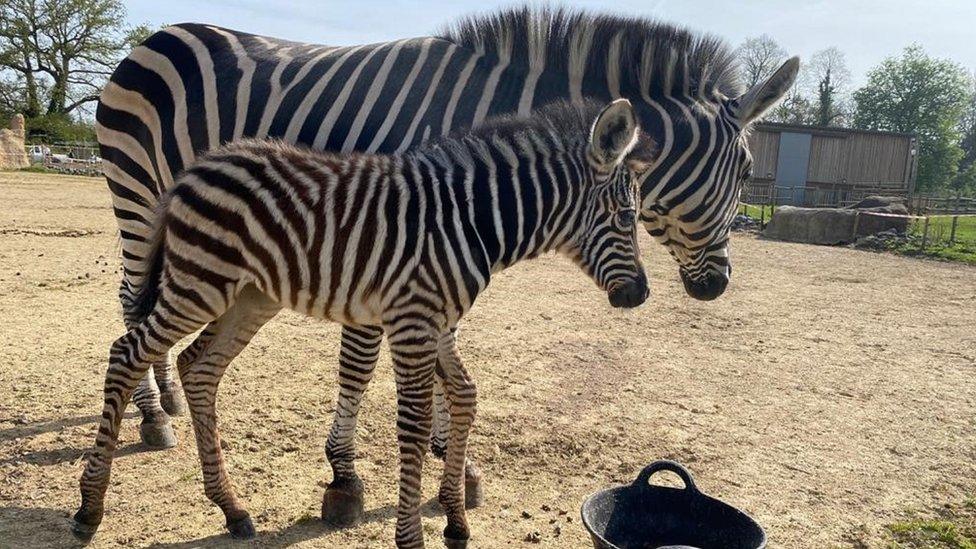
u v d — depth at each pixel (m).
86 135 44.16
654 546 3.17
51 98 42.28
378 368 5.98
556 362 6.42
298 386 5.40
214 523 3.43
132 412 4.82
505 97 3.86
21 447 4.11
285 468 4.06
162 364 4.77
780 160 33.09
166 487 3.76
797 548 3.46
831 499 4.00
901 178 34.44
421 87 3.81
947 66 48.91
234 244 2.90
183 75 4.15
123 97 4.30
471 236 3.00
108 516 3.43
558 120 3.39
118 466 3.97
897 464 4.50
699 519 3.15
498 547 3.34
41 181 25.52
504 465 4.24
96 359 5.76
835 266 13.15
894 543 3.54
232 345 3.29
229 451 4.21
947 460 4.58
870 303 9.70
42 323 6.77
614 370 6.26
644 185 4.19
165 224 2.99
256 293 3.26
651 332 7.75
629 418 5.09
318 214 2.88
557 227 3.36
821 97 57.50
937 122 49.16
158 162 4.23
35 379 5.22
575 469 4.23
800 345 7.39
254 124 3.86
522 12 3.96
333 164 2.99
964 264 13.82
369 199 2.91
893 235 16.56
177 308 2.97
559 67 3.99
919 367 6.68
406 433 2.94
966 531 3.68
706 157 4.15
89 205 17.73
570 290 9.98
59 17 40.62
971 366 6.75
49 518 3.38
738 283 11.05
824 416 5.31
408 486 2.98
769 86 4.08
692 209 4.27
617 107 3.12
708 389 5.85
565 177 3.29
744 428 5.01
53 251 10.87
